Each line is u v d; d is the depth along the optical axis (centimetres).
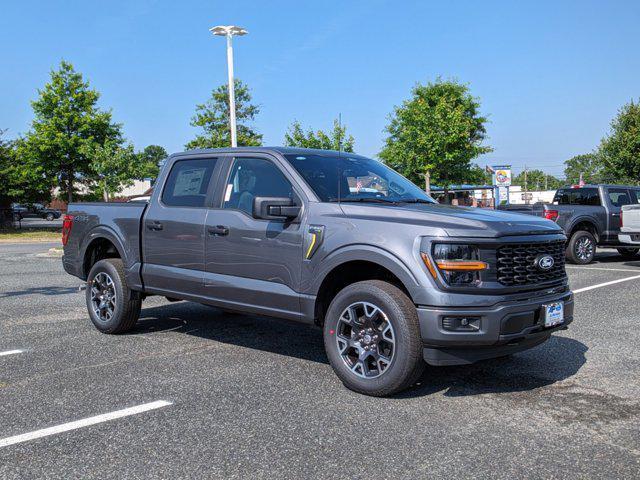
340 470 301
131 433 353
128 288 609
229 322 693
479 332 389
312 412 387
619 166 3491
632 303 786
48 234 3184
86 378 467
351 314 428
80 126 3416
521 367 491
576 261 1323
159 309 777
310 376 471
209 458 317
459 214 423
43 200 3669
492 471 299
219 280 515
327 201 466
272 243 478
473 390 432
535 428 356
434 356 397
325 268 442
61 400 414
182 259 550
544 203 1353
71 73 3456
